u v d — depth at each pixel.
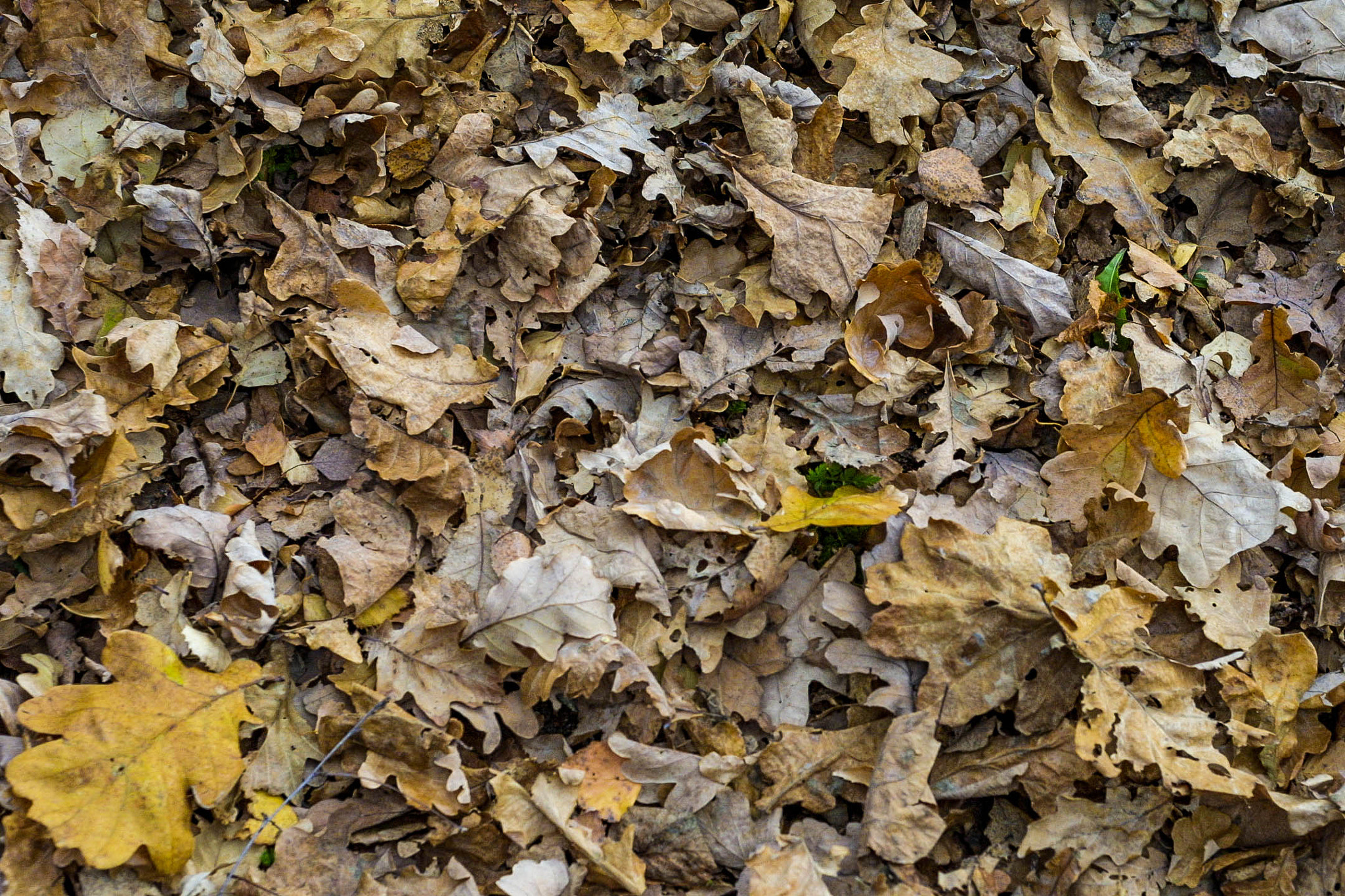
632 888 1.82
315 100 2.45
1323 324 2.59
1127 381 2.43
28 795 1.69
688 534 2.13
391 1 2.58
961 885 1.89
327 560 2.10
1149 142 2.74
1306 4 2.83
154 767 1.80
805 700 2.08
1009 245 2.61
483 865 1.88
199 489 2.20
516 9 2.66
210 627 1.98
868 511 2.11
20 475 2.02
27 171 2.27
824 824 1.96
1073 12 2.86
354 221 2.43
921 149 2.62
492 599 2.02
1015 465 2.36
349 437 2.28
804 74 2.74
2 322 2.11
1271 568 2.26
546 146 2.46
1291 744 2.04
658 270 2.51
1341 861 1.95
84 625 2.02
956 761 2.00
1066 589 2.05
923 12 2.76
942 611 2.03
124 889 1.74
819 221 2.45
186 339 2.28
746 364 2.38
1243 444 2.46
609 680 2.04
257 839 1.83
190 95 2.44
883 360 2.41
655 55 2.65
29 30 2.34
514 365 2.35
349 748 1.95
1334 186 2.77
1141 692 1.98
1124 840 1.94
